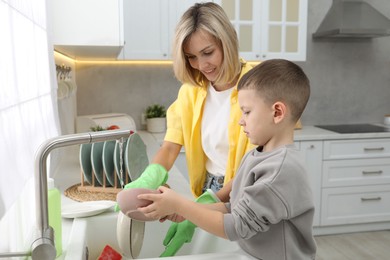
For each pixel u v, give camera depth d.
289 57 3.11
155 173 1.00
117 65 3.23
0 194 0.65
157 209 0.78
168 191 0.80
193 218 0.79
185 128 1.35
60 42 1.49
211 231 0.78
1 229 0.70
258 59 3.04
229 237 0.78
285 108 0.80
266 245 0.82
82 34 1.50
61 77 1.99
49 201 0.83
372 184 3.14
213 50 1.11
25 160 0.85
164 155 1.36
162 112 3.20
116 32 1.52
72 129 2.55
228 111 1.26
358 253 2.81
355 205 3.15
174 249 0.98
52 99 1.35
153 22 2.83
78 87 3.18
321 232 3.18
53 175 1.63
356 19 3.20
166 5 2.83
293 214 0.77
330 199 3.11
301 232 0.81
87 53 2.12
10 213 0.78
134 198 0.79
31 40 1.01
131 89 3.28
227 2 2.94
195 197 1.33
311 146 3.01
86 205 1.18
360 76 3.67
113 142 1.37
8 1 0.75
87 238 1.09
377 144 3.11
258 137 0.83
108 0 1.50
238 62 1.16
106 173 1.35
